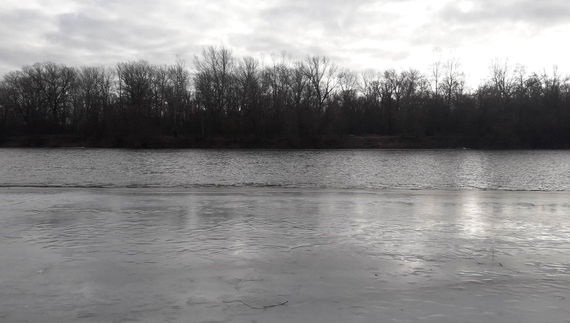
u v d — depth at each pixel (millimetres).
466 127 78375
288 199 19094
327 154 62125
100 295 7723
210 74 84375
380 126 86625
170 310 7121
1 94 91562
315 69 87938
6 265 9328
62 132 91125
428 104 84500
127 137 76875
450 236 12094
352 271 9070
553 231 12797
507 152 66062
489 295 7832
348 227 13203
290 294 7824
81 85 97500
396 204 17797
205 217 14695
